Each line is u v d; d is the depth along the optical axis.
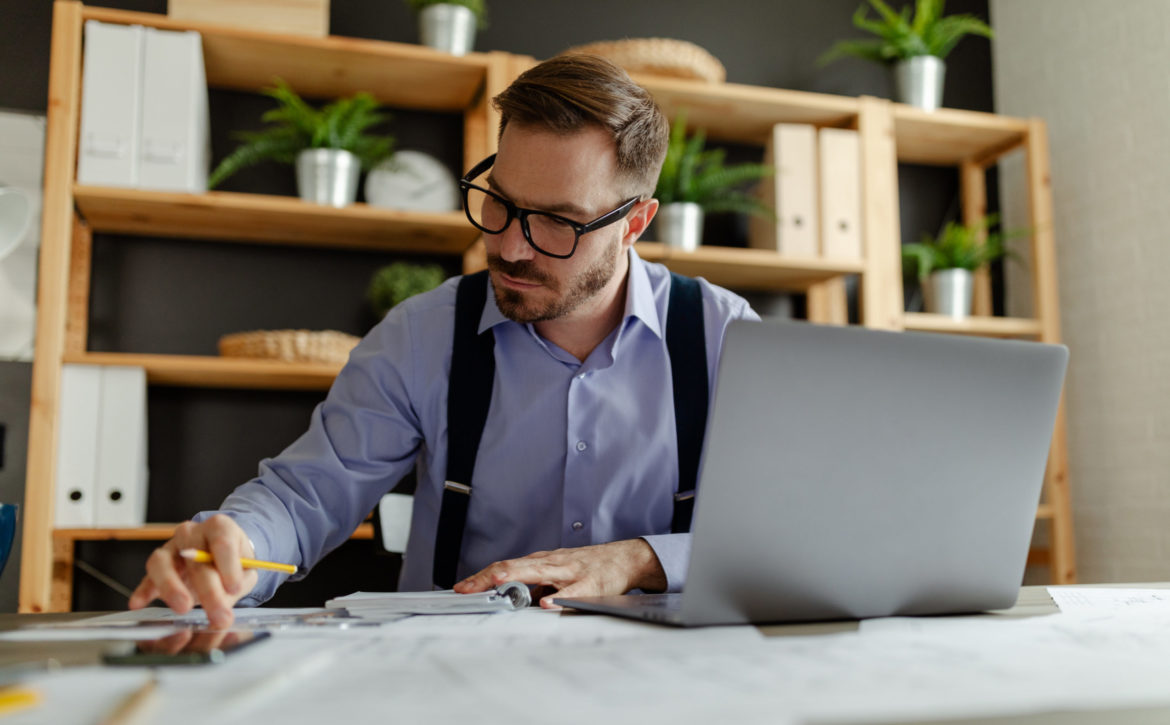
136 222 2.30
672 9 2.90
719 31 2.94
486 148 2.36
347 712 0.39
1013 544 0.78
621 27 2.85
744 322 0.65
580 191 1.05
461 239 2.46
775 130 2.59
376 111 2.60
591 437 1.21
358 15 2.63
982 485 0.75
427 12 2.39
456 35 2.39
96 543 2.28
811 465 0.68
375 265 2.56
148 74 2.14
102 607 2.27
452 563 1.22
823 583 0.71
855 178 2.62
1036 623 0.72
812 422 0.68
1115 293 2.78
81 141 2.10
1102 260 2.83
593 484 1.21
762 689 0.44
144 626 0.69
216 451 2.40
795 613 0.70
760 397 0.66
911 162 3.06
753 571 0.68
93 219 2.27
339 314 2.52
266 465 1.12
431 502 1.28
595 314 1.21
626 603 0.80
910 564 0.73
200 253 2.44
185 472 2.37
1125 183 2.75
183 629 0.67
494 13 2.74
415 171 2.46
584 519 1.21
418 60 2.36
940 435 0.73
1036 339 2.80
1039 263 2.77
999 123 2.78
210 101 2.47
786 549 0.69
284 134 2.29
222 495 2.38
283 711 0.39
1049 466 2.71
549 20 2.79
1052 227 2.96
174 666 0.49
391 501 1.56
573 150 1.04
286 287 2.49
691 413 1.23
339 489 1.14
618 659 0.53
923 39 2.78
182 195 2.13
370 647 0.57
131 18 2.15
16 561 2.23
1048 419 0.77
